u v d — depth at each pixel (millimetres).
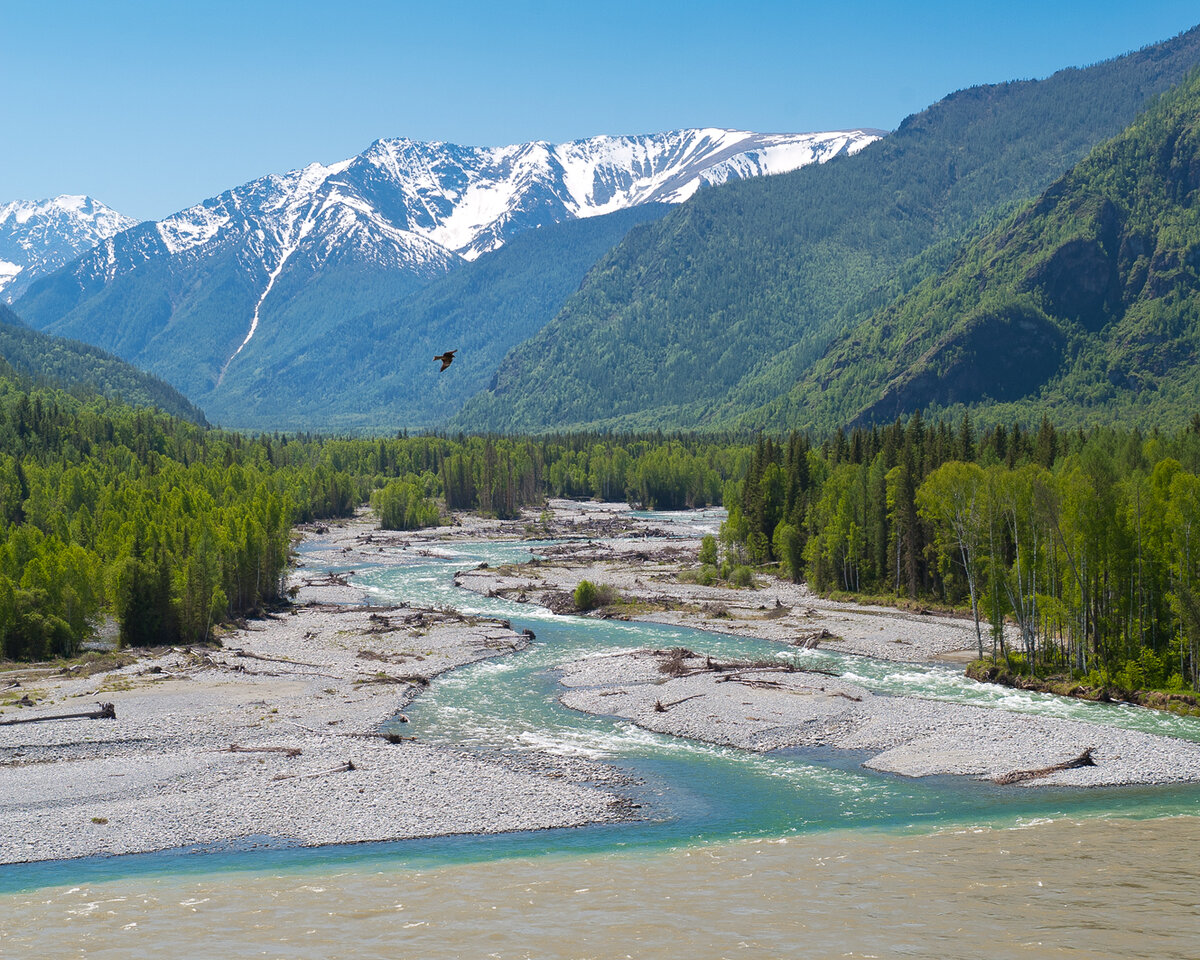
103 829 48500
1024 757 58688
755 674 79500
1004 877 41188
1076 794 53094
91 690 76312
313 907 39156
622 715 70438
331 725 67312
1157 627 75000
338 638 99188
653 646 95062
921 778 56219
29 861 44812
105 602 100562
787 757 60469
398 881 41969
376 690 77250
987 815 49875
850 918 37156
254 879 42406
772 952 34344
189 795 53094
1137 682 73000
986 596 82750
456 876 42469
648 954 34344
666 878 41812
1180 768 56500
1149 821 48469
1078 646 76688
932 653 90312
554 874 42562
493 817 50156
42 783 55062
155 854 45625
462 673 84438
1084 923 36250
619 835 47656
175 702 72875
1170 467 76250
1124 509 75312
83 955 34781
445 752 60812
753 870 42594
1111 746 60062
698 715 68875
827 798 52938
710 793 53812
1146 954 33500
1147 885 40031
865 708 69500
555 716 70500
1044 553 80000
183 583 97438
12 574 97125
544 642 98188
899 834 47188
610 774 57000
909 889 40031
